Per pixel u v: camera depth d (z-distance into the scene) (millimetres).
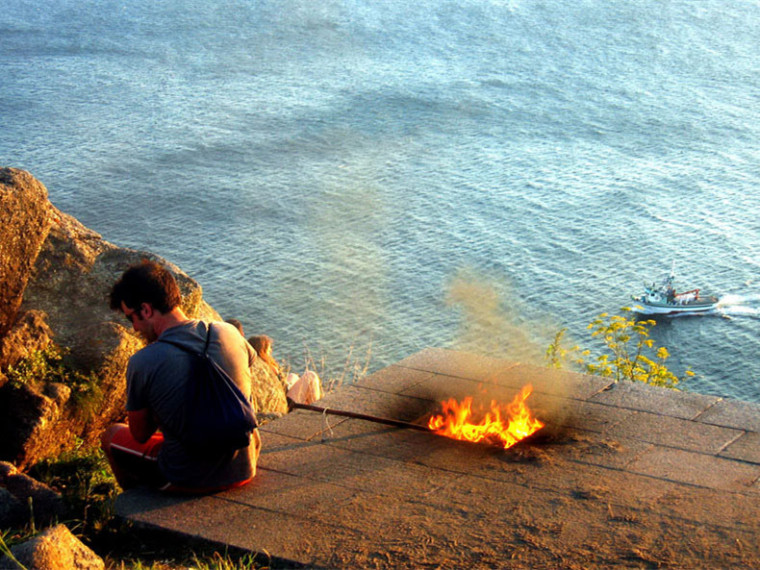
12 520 3744
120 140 115500
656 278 77125
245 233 84062
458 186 100938
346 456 4156
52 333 5156
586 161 110688
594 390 4992
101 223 86000
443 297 71438
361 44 186500
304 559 3234
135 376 3447
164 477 3709
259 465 4074
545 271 78812
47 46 181250
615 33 191375
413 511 3564
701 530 3336
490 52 176250
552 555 3180
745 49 173750
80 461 4742
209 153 110875
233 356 3590
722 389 60406
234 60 173500
